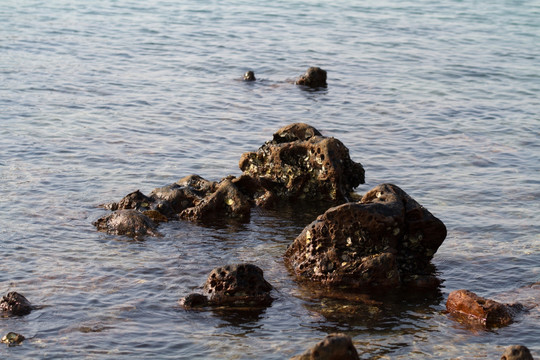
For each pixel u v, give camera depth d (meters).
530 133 22.62
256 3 52.34
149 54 33.88
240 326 10.80
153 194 15.93
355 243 12.65
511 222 15.35
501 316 11.13
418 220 12.85
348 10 50.56
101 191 16.52
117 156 19.08
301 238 13.06
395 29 43.53
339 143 17.00
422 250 13.09
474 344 10.41
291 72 31.58
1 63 29.80
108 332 10.45
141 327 10.64
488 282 12.60
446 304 11.65
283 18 46.19
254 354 9.95
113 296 11.57
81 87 26.77
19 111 22.91
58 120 22.20
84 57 32.31
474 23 46.22
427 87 29.22
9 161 18.17
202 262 13.06
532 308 11.59
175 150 19.91
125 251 13.40
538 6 53.53
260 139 21.39
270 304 11.57
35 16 42.25
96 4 48.12
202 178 16.55
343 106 25.86
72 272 12.38
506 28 44.62
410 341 10.45
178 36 38.81
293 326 10.86
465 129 23.05
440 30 43.53
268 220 15.51
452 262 13.38
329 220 12.66
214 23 43.44
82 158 18.75
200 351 10.02
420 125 23.45
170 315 11.06
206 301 11.52
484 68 33.16
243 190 16.75
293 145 17.09
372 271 12.28
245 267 11.74
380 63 33.91
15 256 12.91
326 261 12.55
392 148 20.94
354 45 38.16
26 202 15.57
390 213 12.67
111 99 25.28
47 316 10.83
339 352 8.55
